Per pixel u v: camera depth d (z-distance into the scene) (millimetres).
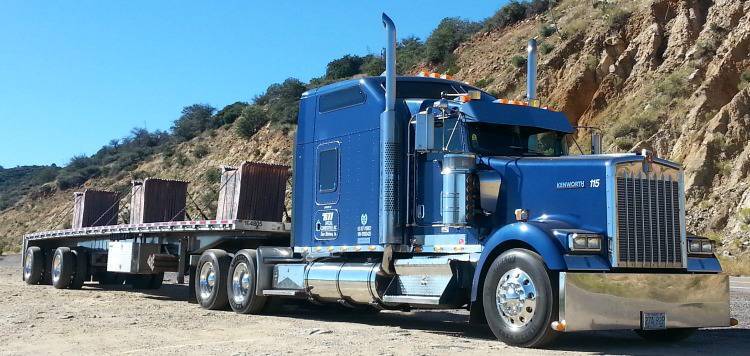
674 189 9281
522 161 9680
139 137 95438
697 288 9141
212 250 14391
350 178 11602
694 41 41594
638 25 44531
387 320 12516
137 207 18484
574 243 8508
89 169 91312
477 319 9555
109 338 9492
